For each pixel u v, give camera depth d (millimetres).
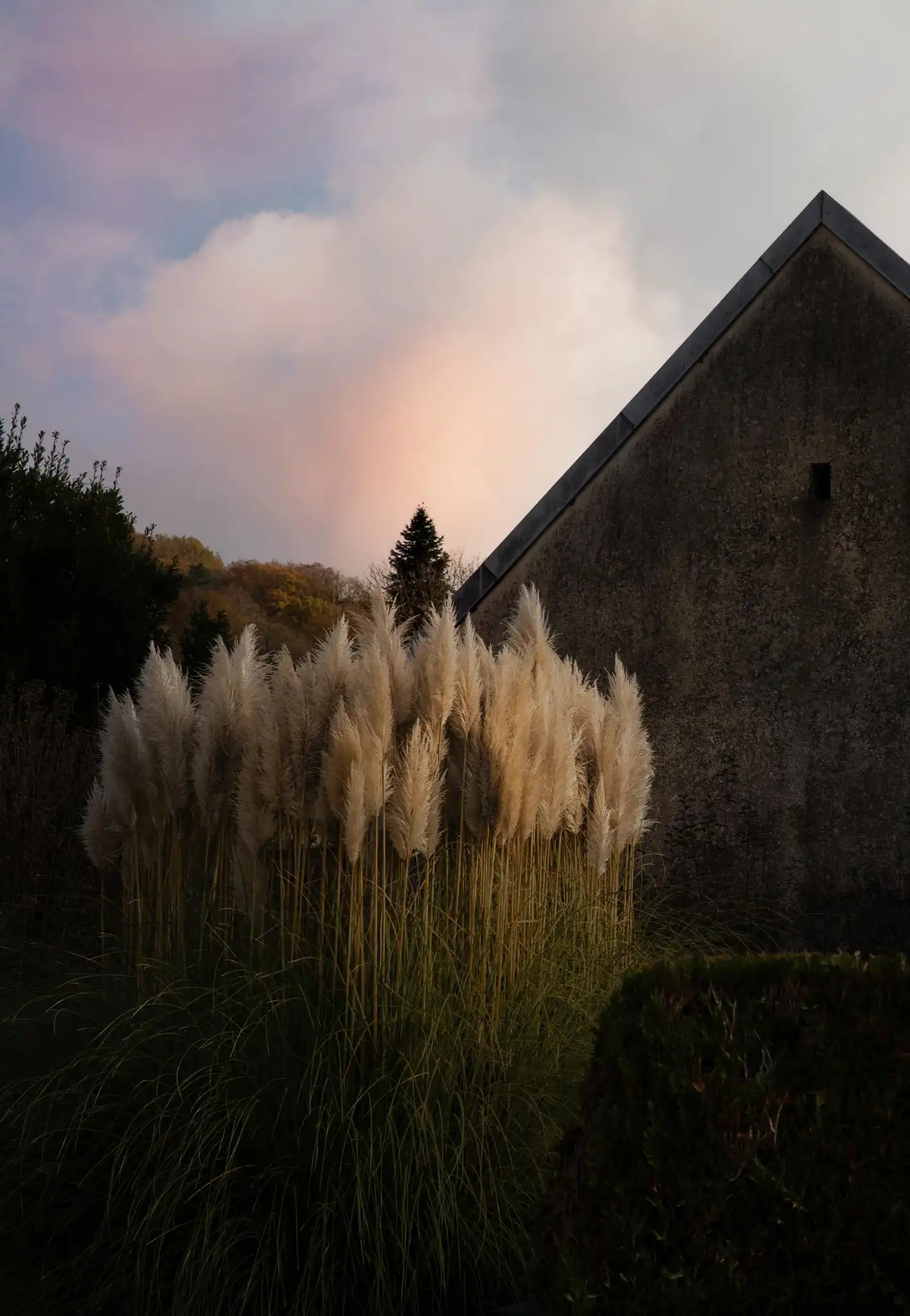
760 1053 2736
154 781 4727
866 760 7555
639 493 8344
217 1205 3479
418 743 4422
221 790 4742
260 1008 4059
